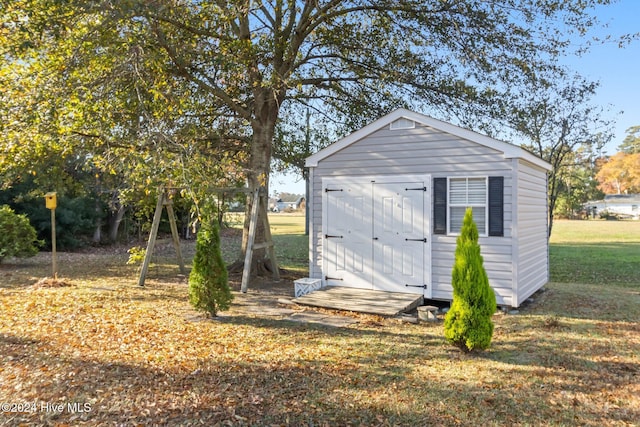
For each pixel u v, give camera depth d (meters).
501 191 8.29
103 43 8.77
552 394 4.60
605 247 22.53
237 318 7.73
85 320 7.26
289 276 12.45
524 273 8.78
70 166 15.41
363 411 4.18
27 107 8.38
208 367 5.24
